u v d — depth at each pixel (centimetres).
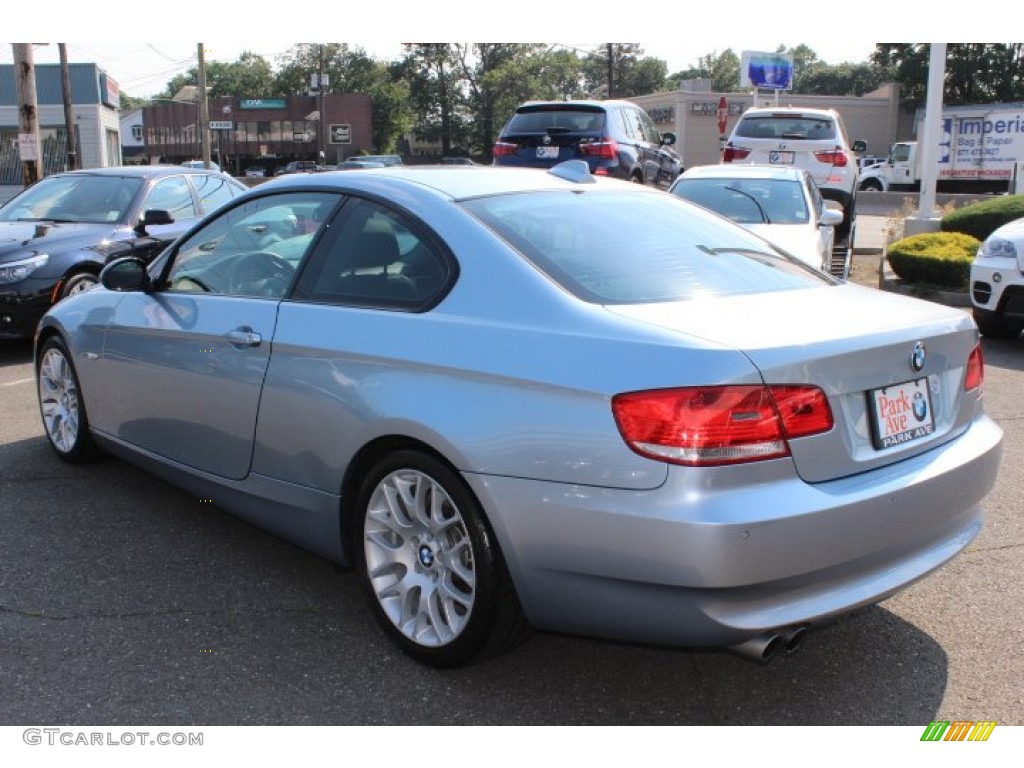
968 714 307
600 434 274
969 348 335
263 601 382
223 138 7719
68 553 423
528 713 308
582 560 279
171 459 436
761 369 267
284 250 390
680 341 275
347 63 10025
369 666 334
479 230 333
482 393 299
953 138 3412
